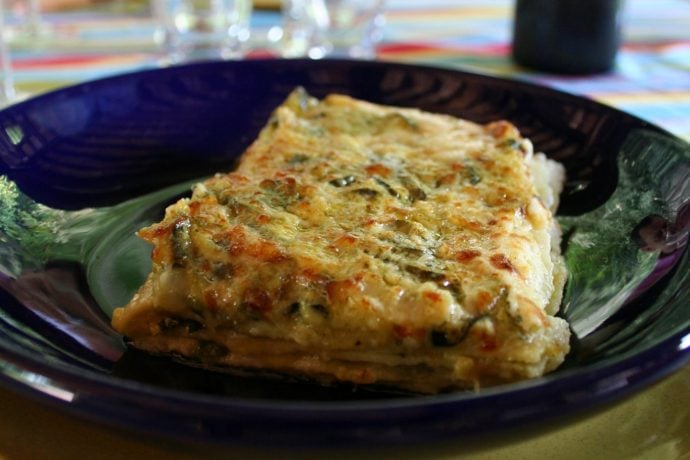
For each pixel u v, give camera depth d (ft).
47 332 1.34
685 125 2.05
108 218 1.62
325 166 1.51
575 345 1.31
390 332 1.23
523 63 2.44
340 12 2.58
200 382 1.30
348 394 1.28
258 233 1.34
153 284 1.33
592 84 2.32
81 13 2.97
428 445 1.05
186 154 1.78
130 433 1.07
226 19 2.48
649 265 1.41
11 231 1.50
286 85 1.88
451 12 3.10
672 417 1.24
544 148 1.75
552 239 1.51
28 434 1.21
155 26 2.80
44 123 1.66
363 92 1.89
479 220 1.38
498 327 1.22
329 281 1.26
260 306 1.27
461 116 1.84
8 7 2.86
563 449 1.20
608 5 2.33
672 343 1.14
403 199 1.43
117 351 1.34
